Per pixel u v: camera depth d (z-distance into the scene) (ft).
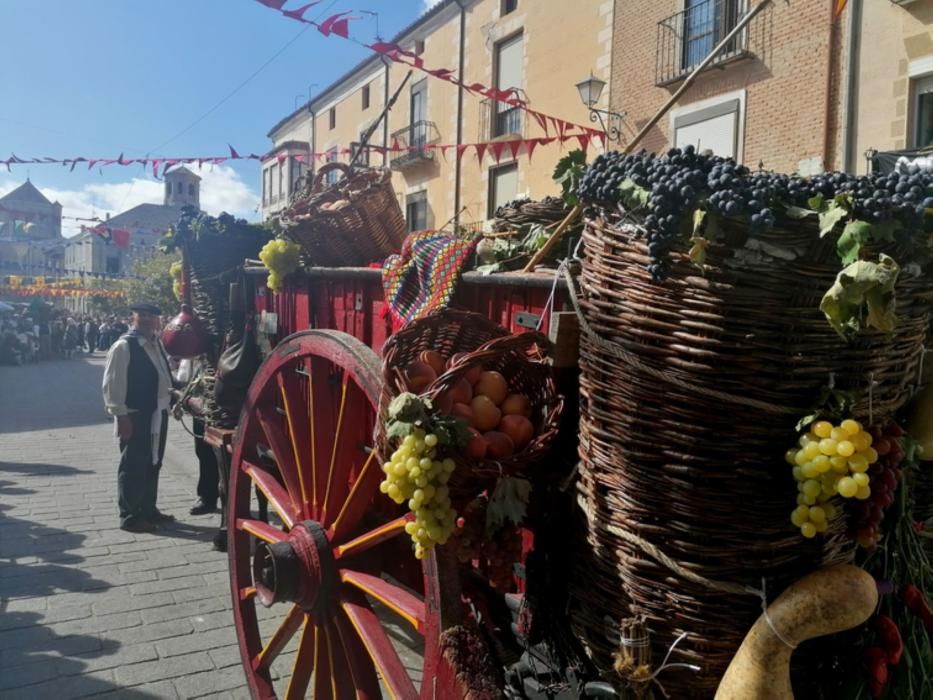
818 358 4.37
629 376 4.80
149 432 18.62
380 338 9.95
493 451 5.57
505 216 9.84
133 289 99.04
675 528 4.66
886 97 30.83
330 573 8.24
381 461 5.83
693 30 39.93
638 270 4.71
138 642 12.63
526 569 6.03
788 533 4.53
